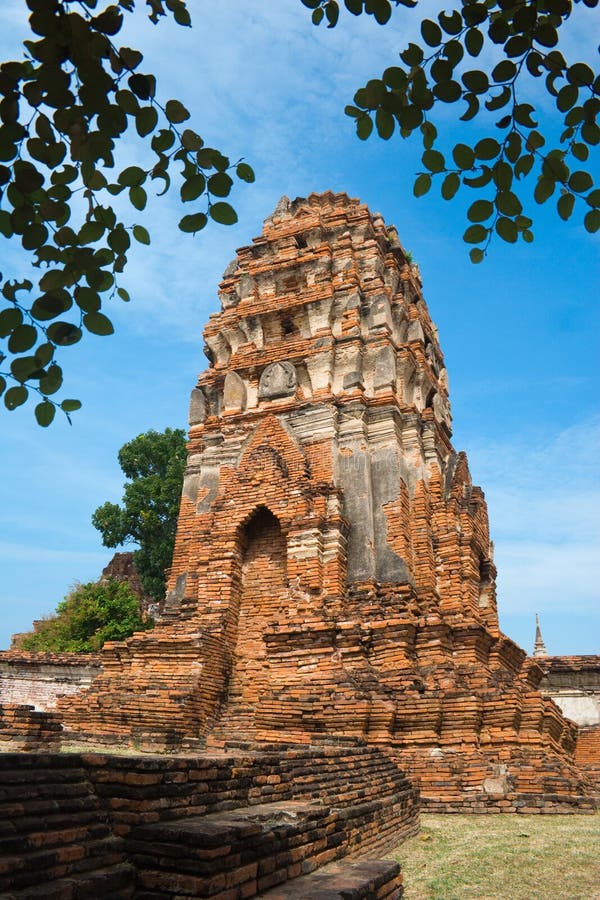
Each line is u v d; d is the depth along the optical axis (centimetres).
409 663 1614
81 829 586
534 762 1440
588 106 570
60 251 571
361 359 2105
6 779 584
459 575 1939
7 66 504
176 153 570
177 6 540
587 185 591
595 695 2570
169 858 587
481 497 2278
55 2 487
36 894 498
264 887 623
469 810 1323
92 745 1555
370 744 1463
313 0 569
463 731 1484
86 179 563
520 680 1939
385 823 1034
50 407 588
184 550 2152
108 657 1861
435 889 797
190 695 1644
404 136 598
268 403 2131
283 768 891
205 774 727
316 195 2531
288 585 1811
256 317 2275
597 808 1297
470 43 563
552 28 545
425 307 2653
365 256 2317
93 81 516
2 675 2433
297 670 1650
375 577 1831
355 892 608
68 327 560
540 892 785
